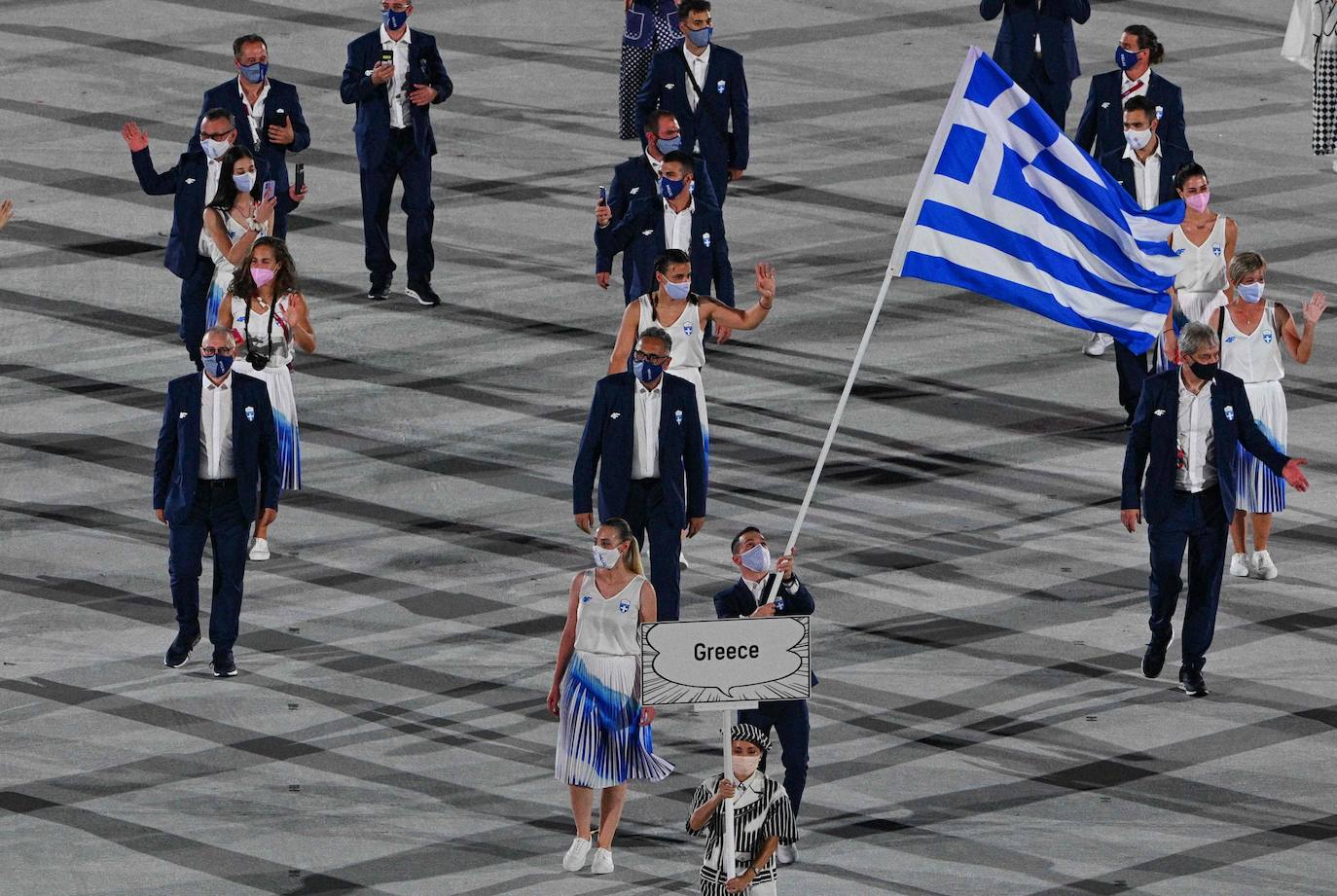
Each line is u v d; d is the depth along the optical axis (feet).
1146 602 151.64
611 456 136.67
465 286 202.08
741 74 188.85
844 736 133.90
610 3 286.46
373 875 117.70
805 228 214.90
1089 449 174.09
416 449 171.73
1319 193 224.53
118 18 270.05
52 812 123.13
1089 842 122.21
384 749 131.54
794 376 186.19
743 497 164.45
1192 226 162.71
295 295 156.46
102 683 138.10
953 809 125.80
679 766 131.64
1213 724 135.95
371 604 149.28
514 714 136.36
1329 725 135.85
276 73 249.75
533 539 159.02
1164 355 165.58
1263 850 121.29
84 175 223.10
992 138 128.77
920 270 129.29
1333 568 156.76
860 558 156.35
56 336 189.98
